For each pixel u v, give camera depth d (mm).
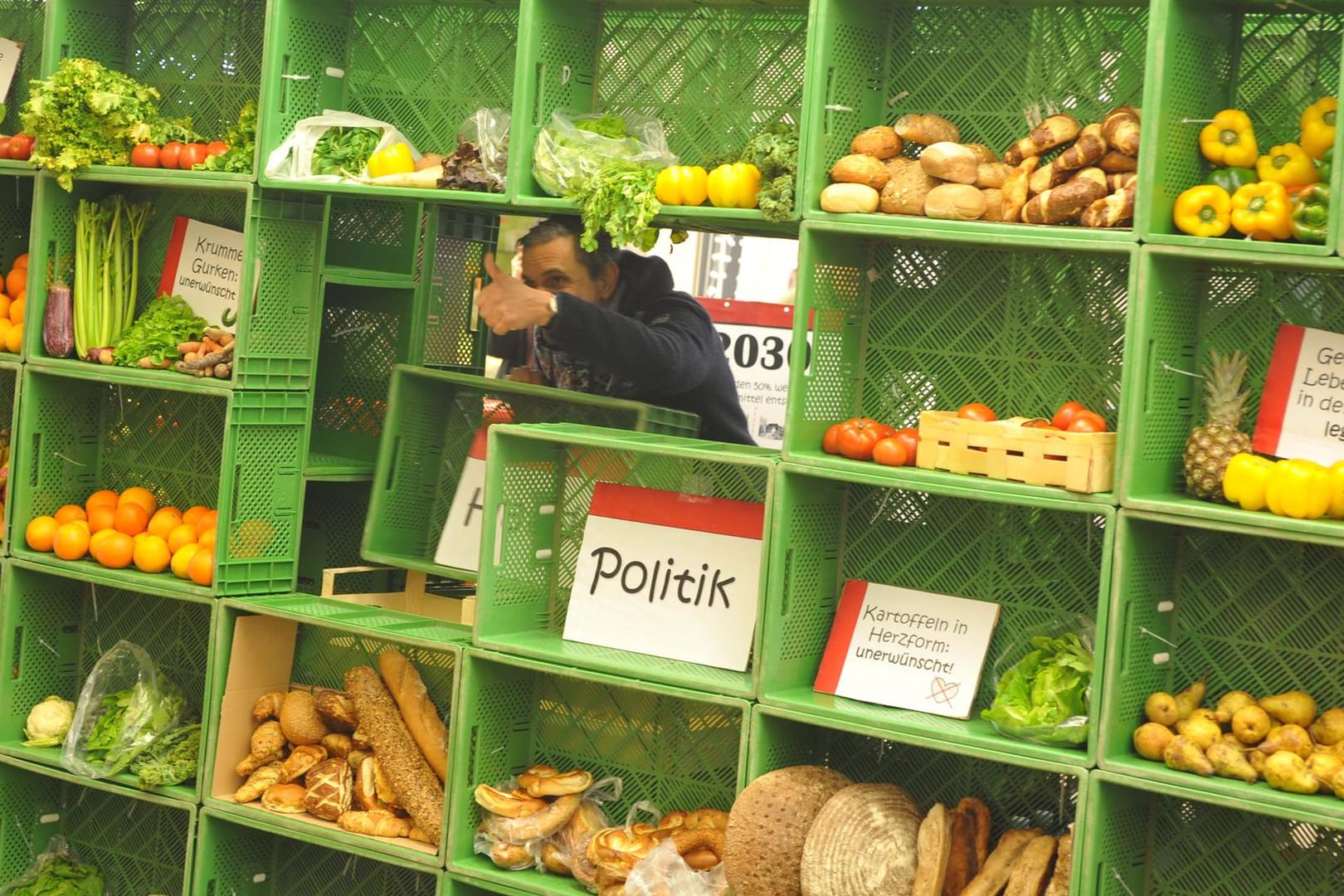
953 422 3102
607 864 3369
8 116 4645
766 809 3156
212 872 4004
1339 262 2699
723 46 3607
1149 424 2969
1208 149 2984
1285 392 3002
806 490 3326
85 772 4109
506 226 3910
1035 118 3203
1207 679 3131
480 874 3523
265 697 4008
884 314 3432
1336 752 2830
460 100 3957
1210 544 3121
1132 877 3150
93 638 4562
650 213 3301
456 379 3920
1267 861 3084
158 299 4273
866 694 3299
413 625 3770
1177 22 2904
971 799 3197
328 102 4059
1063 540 3252
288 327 4016
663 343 3709
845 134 3318
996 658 3291
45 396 4375
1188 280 3064
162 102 4414
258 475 4000
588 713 3779
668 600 3520
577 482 3775
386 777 3754
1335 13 2979
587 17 3715
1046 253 3258
